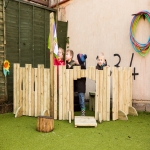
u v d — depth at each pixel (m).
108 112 4.26
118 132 3.56
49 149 2.85
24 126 3.87
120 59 5.32
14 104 4.73
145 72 4.98
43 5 6.30
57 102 4.64
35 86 4.49
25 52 5.59
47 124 3.54
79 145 2.99
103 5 5.58
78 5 6.03
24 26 5.55
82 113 4.43
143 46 4.87
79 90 4.43
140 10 4.99
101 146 2.96
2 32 5.06
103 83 4.25
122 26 5.28
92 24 5.79
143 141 3.16
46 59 6.16
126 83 4.63
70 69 4.27
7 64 5.08
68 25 6.24
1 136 3.35
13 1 5.28
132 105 5.13
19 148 2.88
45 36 6.11
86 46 5.92
